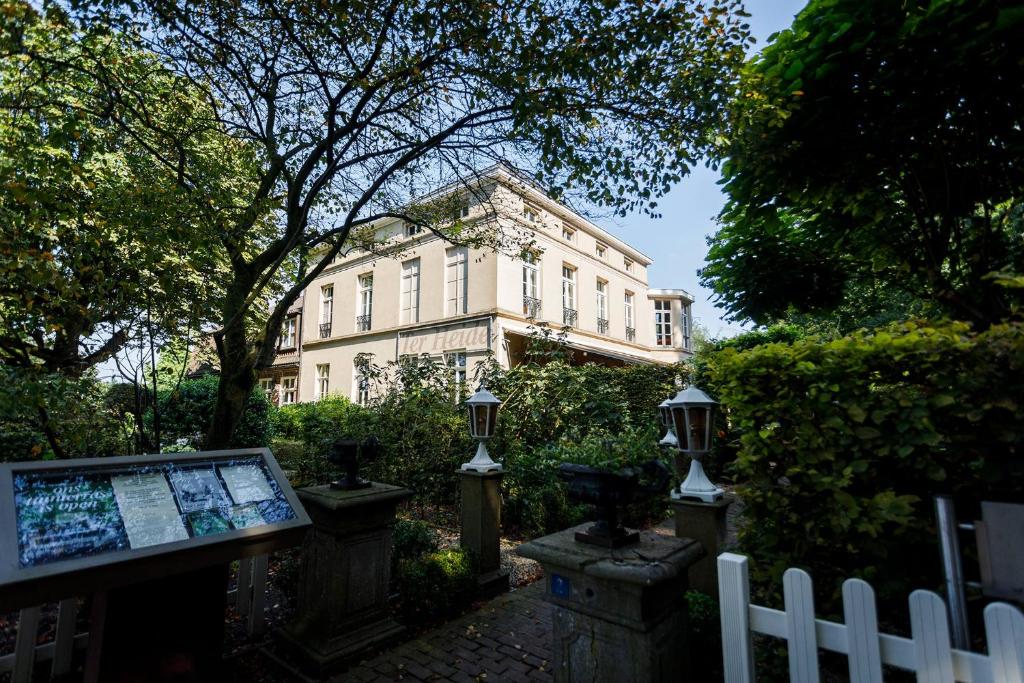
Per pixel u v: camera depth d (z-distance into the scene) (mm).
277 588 4113
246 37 4656
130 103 4707
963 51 3176
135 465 2211
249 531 2221
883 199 4449
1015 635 1185
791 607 1536
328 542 3135
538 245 14477
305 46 4723
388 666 3047
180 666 2213
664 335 21750
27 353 3891
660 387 11148
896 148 3986
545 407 7473
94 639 2023
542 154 4637
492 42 4027
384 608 3355
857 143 4012
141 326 4223
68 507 1892
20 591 1587
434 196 7414
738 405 2412
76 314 3719
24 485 1849
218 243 5184
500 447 6805
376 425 7125
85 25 3824
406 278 16203
